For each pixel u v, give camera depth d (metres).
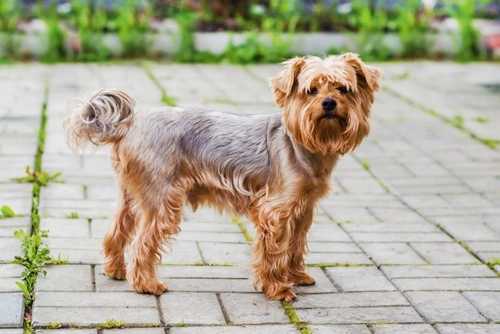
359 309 4.41
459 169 7.66
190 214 5.93
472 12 14.79
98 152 7.49
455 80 12.45
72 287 4.45
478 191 6.96
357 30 15.04
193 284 4.63
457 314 4.39
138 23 14.16
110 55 13.75
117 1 14.80
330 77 4.19
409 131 9.13
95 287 4.48
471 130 9.25
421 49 14.68
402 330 4.15
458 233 5.80
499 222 6.11
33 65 12.64
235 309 4.32
